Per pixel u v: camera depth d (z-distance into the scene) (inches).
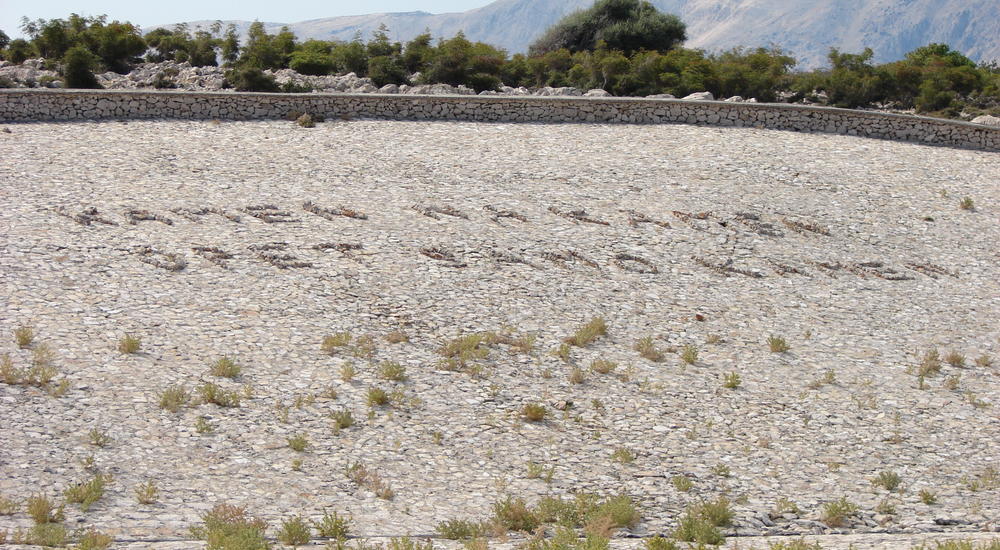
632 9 3134.8
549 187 1424.7
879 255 1285.7
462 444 750.5
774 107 1818.4
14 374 762.8
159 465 673.0
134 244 1089.4
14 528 557.3
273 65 2368.4
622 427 800.3
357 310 983.0
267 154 1483.8
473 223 1258.6
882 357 988.6
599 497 680.4
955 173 1635.1
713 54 2908.5
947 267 1264.8
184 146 1492.4
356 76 2281.0
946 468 765.3
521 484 695.1
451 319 983.0
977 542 604.4
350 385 828.0
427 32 2536.9
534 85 2480.3
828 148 1724.9
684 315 1051.9
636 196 1411.2
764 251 1257.4
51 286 959.6
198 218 1191.6
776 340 986.7
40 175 1300.4
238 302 972.6
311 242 1146.0
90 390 766.5
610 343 965.8
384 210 1279.5
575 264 1157.7
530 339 942.4
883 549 582.9
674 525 641.0
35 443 679.7
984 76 2800.2
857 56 2684.5
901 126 1818.4
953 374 954.7
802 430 819.4
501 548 572.7
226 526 571.2
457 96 1754.4
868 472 753.6
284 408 776.3
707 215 1354.6
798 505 688.4
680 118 1823.3
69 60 1993.1
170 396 760.3
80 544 532.4
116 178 1316.4
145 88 2034.9
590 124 1784.0
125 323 898.7
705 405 852.6
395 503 652.1
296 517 613.0
